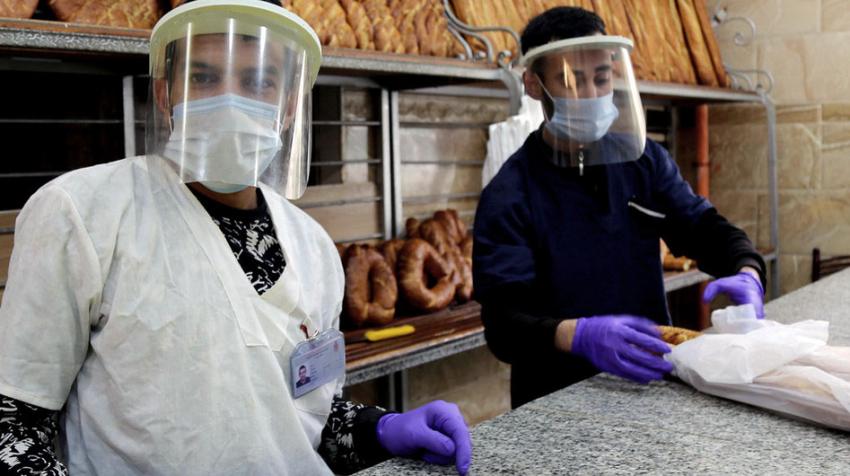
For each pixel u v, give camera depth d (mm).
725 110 4492
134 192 1064
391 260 2777
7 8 1700
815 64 4164
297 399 1163
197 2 989
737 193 4480
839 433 1041
